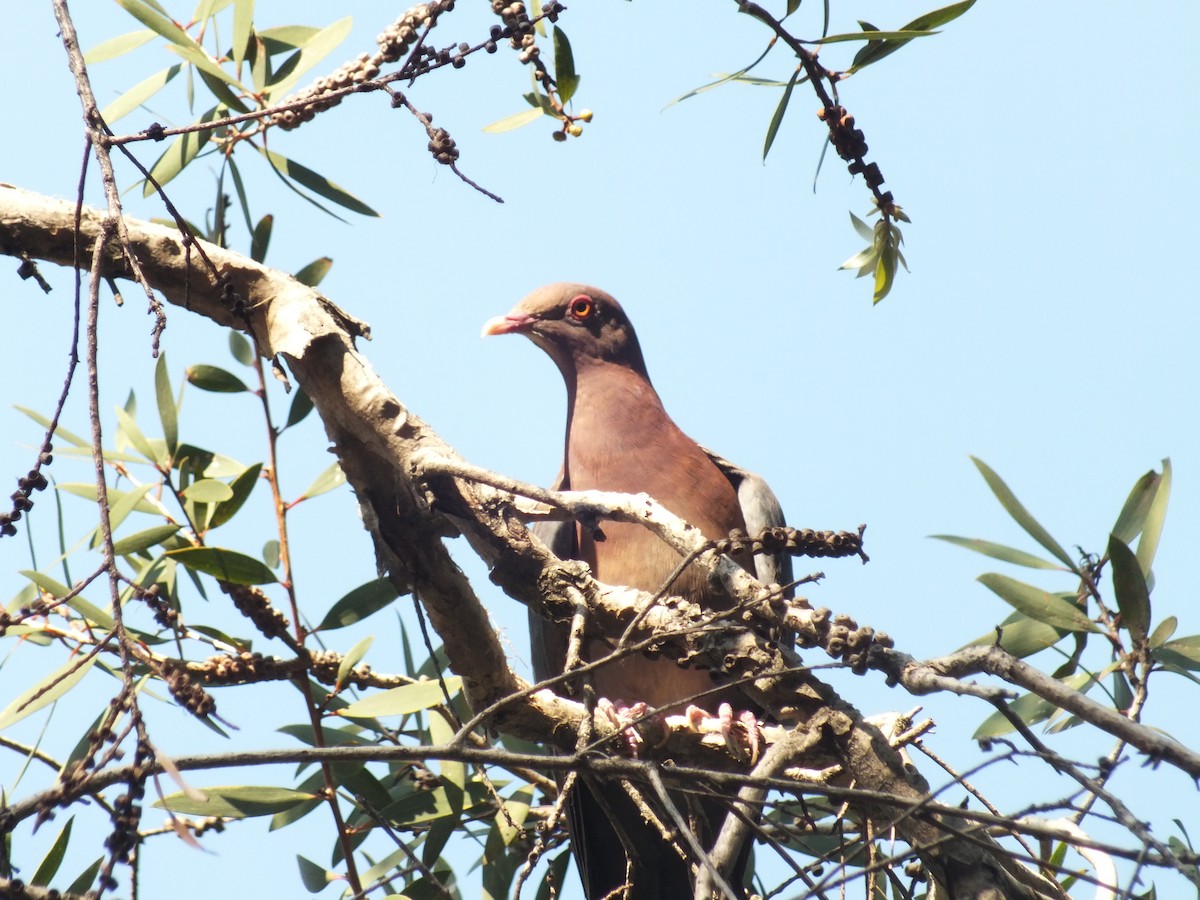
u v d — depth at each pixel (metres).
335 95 5.75
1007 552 8.32
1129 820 4.73
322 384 7.29
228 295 6.62
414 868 7.85
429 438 7.21
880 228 7.86
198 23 8.16
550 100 7.55
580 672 5.93
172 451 8.50
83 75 5.71
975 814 5.01
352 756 5.27
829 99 7.34
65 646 7.89
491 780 8.74
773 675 6.04
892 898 7.65
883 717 7.80
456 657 7.68
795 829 6.91
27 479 5.32
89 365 4.96
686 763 8.30
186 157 8.02
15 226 7.21
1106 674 7.92
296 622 7.92
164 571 8.33
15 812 4.65
